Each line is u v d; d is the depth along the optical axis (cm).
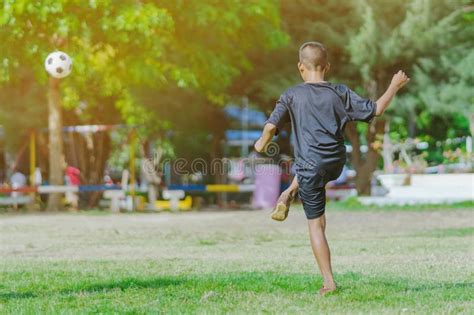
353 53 5969
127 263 2297
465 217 4469
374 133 6575
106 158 7419
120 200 6825
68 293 1631
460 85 6009
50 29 5625
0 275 1998
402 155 7150
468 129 8012
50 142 6091
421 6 5975
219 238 3334
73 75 6200
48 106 6688
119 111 7331
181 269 2105
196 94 6494
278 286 1669
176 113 6606
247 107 7306
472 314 1311
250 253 2616
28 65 5934
